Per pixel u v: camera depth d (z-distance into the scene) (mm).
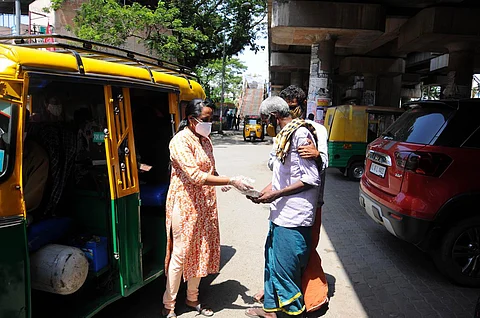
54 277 2566
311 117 9656
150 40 16172
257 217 6652
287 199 3135
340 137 10117
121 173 3018
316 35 11891
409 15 12031
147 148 4070
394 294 3928
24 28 18062
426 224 3951
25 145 2822
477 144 3998
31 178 2842
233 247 5246
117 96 2967
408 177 4043
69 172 3152
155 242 3887
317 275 3566
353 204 7668
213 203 3459
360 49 17625
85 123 3334
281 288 3264
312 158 3006
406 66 23375
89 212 3168
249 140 23734
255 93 49844
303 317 3449
